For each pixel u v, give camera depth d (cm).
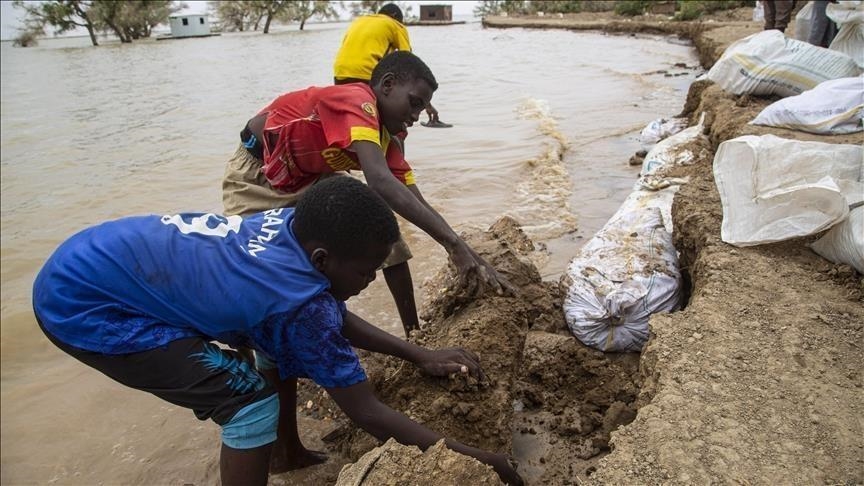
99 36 7088
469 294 317
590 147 788
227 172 335
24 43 5184
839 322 275
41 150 1033
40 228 672
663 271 369
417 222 288
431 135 885
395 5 516
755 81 613
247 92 1552
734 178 361
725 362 254
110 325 202
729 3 2548
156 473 306
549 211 577
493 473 208
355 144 284
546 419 307
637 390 298
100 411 360
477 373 274
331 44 3216
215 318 207
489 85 1340
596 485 204
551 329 364
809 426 220
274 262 210
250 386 218
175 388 211
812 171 345
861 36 588
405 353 269
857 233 303
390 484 205
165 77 2055
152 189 764
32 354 439
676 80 1279
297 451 290
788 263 324
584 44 2278
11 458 325
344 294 228
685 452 212
